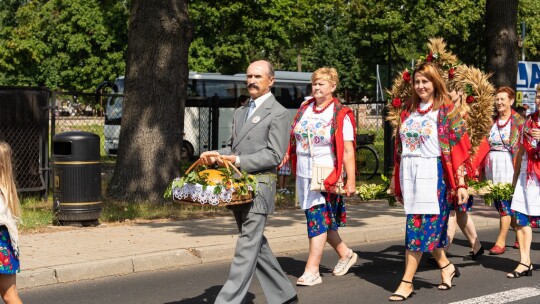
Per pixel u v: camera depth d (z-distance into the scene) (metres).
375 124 21.97
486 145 8.73
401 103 7.94
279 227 11.31
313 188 7.72
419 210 7.27
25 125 13.96
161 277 8.54
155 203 13.59
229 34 38.72
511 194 8.82
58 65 46.47
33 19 48.97
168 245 9.66
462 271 8.94
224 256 9.59
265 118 6.46
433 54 8.46
